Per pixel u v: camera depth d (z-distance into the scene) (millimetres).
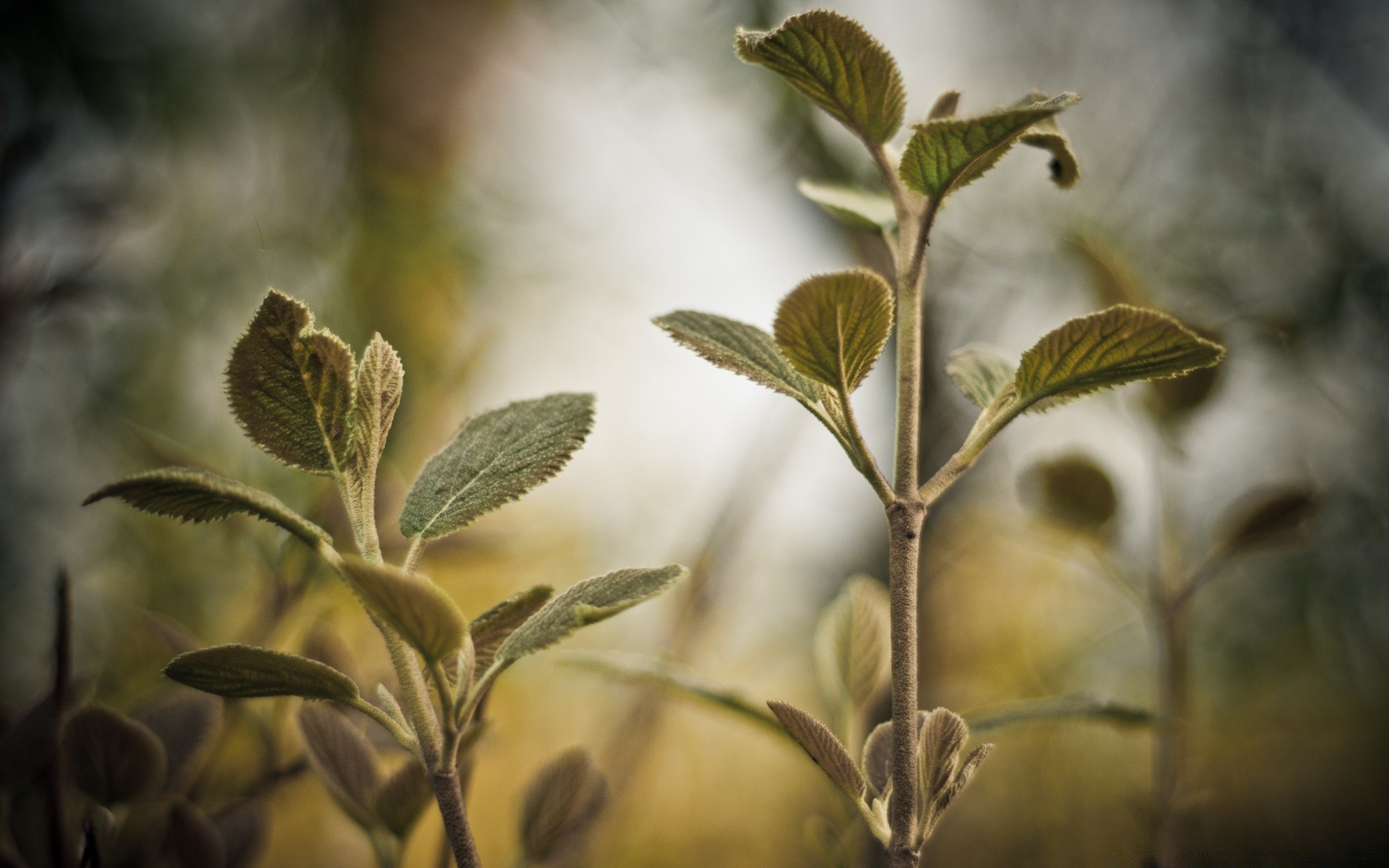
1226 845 1346
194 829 637
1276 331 896
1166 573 895
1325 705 1604
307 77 2215
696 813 1595
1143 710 667
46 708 658
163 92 1795
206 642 1212
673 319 583
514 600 539
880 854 724
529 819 657
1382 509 1577
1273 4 1934
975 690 1525
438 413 1320
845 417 557
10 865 627
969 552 1560
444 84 2277
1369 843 1338
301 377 540
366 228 2143
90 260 1061
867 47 570
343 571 525
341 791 629
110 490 516
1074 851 1342
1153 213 1793
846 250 1747
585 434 562
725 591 1370
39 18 1480
